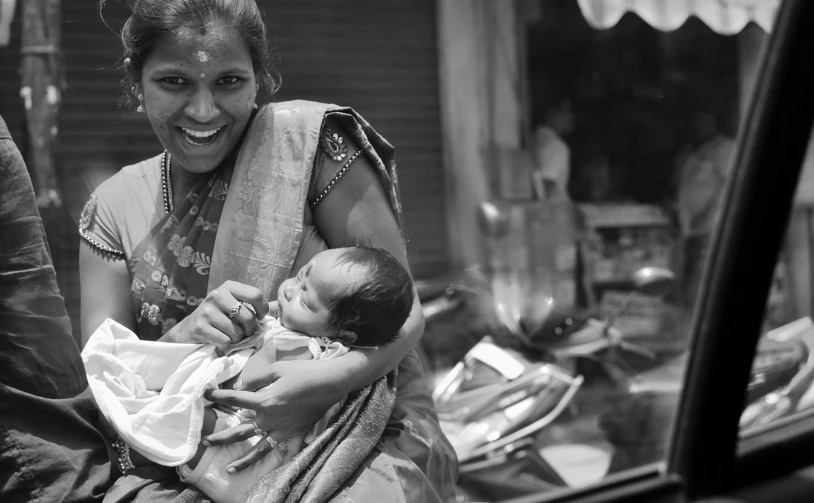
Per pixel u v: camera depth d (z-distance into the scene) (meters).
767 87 2.41
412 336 1.54
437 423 1.68
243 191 1.53
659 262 5.44
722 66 5.98
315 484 1.33
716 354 2.48
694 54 6.00
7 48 3.32
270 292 1.51
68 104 3.61
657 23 5.00
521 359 2.98
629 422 2.99
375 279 1.43
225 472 1.33
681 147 5.96
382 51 5.16
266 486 1.32
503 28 5.48
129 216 1.59
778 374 2.98
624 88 5.96
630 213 5.63
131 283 1.60
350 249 1.47
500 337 3.14
